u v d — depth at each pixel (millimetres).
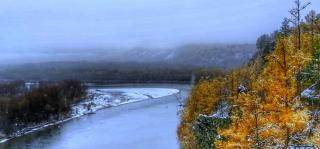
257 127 17031
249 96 17875
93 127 129500
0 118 128500
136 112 155625
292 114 16312
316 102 17703
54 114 150875
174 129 113562
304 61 17859
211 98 57000
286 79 17328
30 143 109500
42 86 197125
